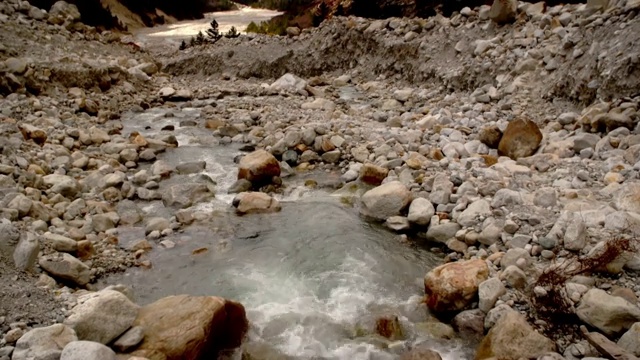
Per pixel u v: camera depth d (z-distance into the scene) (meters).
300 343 5.01
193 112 14.05
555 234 5.97
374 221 7.62
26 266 5.34
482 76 13.56
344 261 6.53
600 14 11.61
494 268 5.83
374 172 8.75
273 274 6.24
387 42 17.66
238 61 19.47
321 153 10.16
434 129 10.87
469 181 7.81
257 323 5.30
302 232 7.26
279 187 8.82
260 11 68.69
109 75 15.35
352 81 17.86
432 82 15.23
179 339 4.37
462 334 5.10
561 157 8.63
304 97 15.47
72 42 17.22
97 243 6.66
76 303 4.77
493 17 14.70
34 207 6.76
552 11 13.73
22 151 8.89
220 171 9.54
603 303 4.63
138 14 44.22
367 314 5.45
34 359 3.83
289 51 19.33
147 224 7.35
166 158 10.23
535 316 5.00
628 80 9.36
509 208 6.87
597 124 9.04
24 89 12.20
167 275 6.18
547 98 11.27
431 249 6.82
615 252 5.22
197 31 37.84
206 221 7.49
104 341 4.32
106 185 8.39
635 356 4.20
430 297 5.54
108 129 11.57
